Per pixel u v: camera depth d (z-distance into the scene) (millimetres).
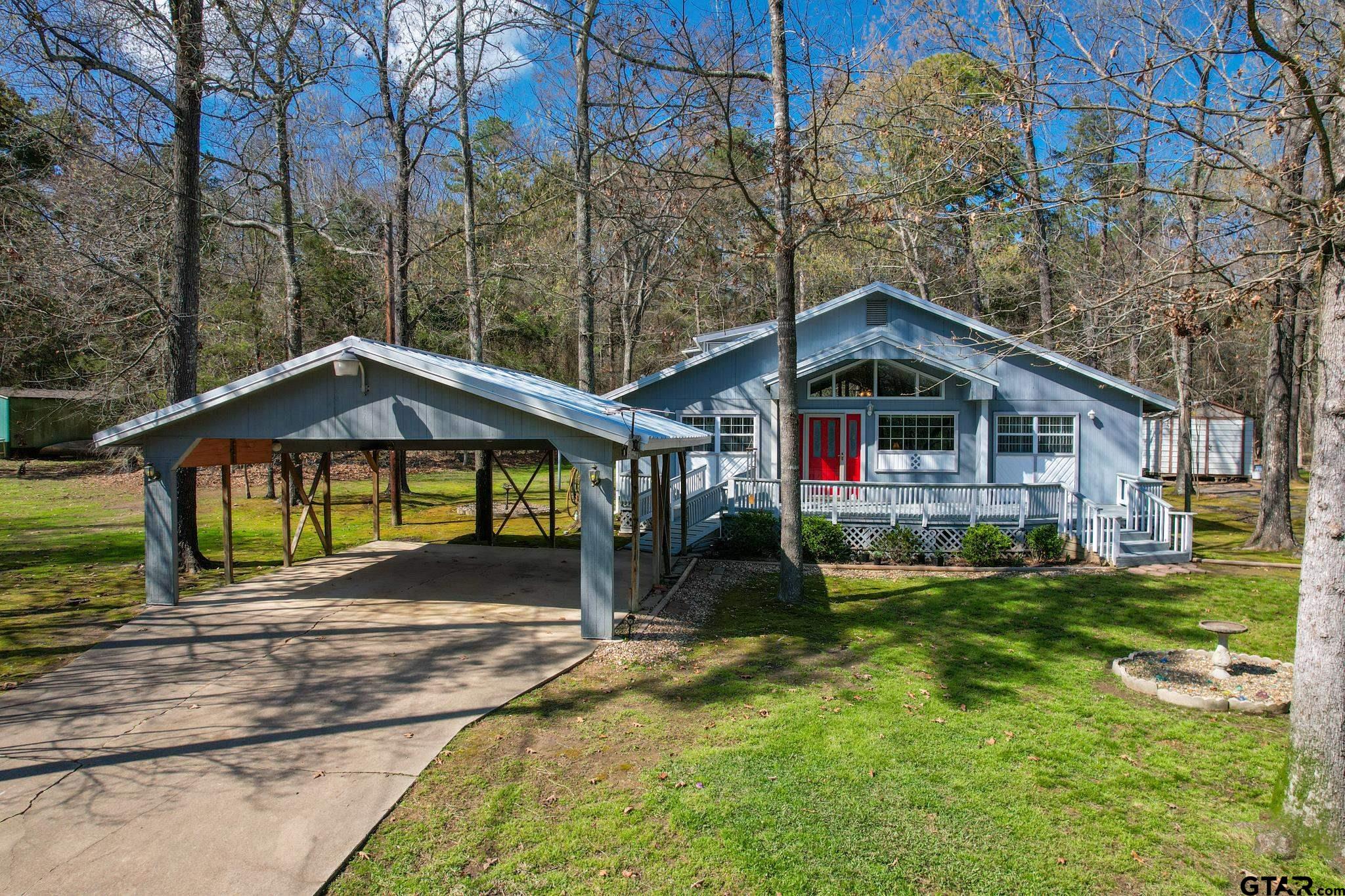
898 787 5090
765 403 17125
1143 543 13328
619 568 12305
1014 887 4012
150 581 9352
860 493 14203
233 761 5285
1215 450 29406
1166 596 10766
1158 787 5188
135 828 4418
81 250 12359
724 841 4371
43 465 24859
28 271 12742
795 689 6973
